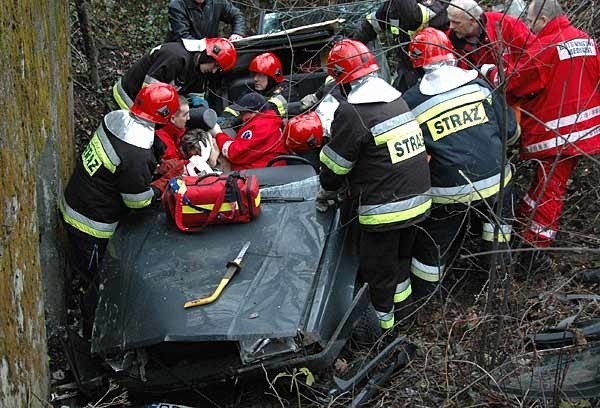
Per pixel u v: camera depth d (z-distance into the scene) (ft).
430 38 14.23
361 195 13.10
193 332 11.18
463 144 13.93
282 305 11.47
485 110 14.30
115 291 12.51
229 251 12.57
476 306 14.28
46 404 11.44
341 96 15.97
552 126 15.31
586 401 10.94
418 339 13.87
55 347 13.57
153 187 14.43
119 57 26.25
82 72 23.88
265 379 12.29
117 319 12.08
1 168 10.09
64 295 14.46
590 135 15.28
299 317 11.24
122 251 13.15
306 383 11.73
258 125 15.90
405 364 12.76
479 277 15.79
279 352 11.50
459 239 15.98
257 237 12.80
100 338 12.09
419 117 14.20
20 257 10.79
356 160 12.89
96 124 22.07
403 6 17.44
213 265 12.32
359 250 13.82
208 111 16.40
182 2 21.84
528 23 15.71
